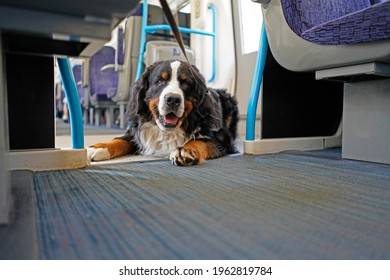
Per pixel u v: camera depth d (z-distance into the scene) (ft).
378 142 4.36
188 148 4.44
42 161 3.67
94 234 1.77
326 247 1.64
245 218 2.06
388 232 1.85
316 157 4.96
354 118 4.68
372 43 3.54
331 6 4.49
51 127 3.91
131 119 5.35
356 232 1.85
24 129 3.75
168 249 1.59
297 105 5.99
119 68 10.94
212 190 2.79
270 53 5.54
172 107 4.51
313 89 6.16
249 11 9.17
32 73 3.75
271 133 5.73
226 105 6.35
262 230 1.86
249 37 9.29
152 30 8.71
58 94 21.83
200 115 5.08
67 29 2.05
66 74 3.73
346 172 3.69
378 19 3.22
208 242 1.68
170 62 5.01
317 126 6.30
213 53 10.32
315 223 1.98
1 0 1.80
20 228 1.80
